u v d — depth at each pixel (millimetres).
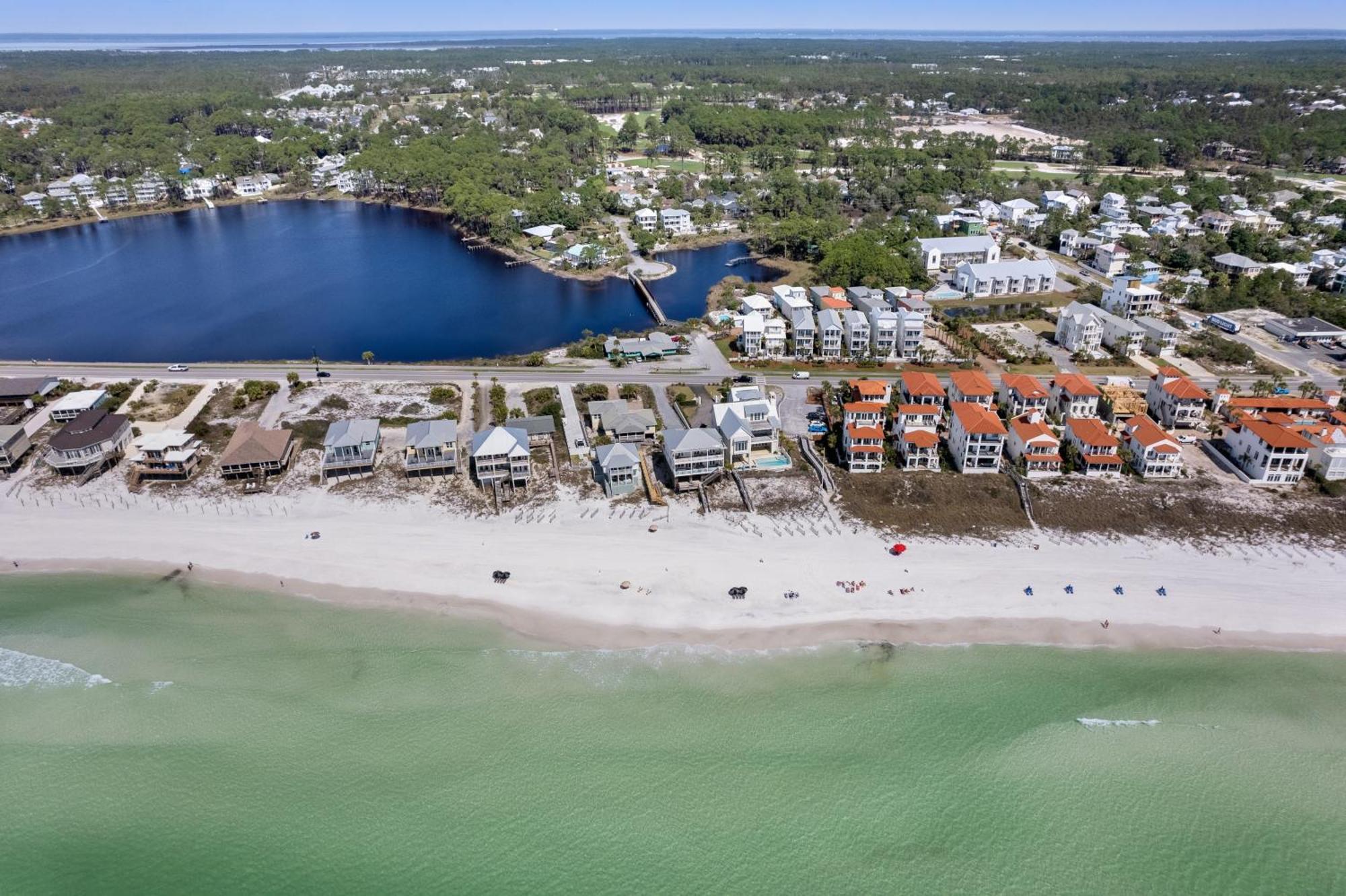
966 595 103875
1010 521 115875
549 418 139125
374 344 190250
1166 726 88875
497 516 118562
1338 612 100875
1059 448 131125
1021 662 96000
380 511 119938
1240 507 116875
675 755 86188
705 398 153125
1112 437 127375
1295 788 83250
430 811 81062
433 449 126250
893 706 91188
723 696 92312
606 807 81438
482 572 108188
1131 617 100812
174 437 128250
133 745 86812
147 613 102375
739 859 77312
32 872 76062
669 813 81000
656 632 99312
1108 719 89625
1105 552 110562
